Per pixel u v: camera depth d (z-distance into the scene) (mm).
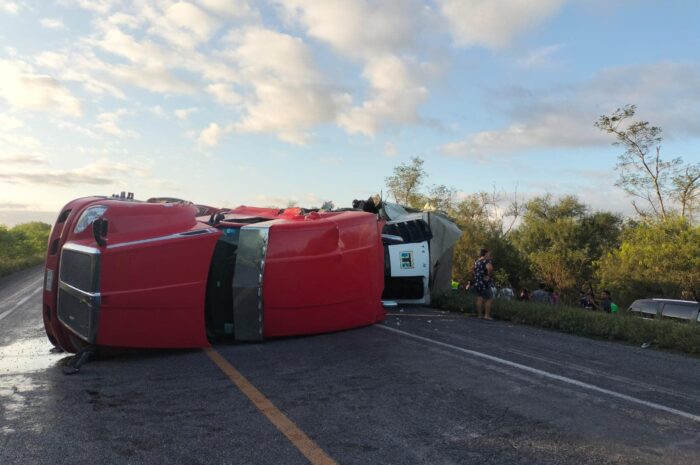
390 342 7148
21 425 3832
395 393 4691
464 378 5242
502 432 3723
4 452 3309
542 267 36219
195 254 6555
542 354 6602
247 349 6730
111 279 5957
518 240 42781
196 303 6562
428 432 3707
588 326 8484
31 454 3277
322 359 6117
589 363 6156
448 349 6699
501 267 32594
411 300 11547
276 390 4801
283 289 7215
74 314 6121
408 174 35719
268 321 7191
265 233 7270
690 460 3270
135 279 6105
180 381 5141
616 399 4598
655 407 4383
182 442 3490
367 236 8172
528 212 45688
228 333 7242
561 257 35688
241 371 5543
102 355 6441
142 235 6297
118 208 6414
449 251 12695
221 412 4148
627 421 4012
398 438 3588
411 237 11586
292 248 7336
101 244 5922
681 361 6516
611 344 7688
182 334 6516
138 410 4207
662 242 24375
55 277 6535
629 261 24750
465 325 9000
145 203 6762
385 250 11172
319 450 3359
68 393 4730
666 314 12578
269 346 6922
